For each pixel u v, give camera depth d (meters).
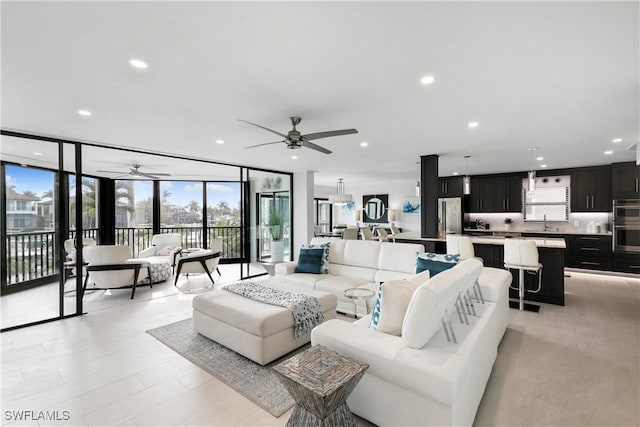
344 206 11.33
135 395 2.14
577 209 6.58
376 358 1.71
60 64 1.99
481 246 4.89
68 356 2.71
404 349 1.73
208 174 7.12
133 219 7.28
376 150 4.82
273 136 3.81
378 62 2.01
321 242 4.80
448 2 1.42
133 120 3.16
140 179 7.21
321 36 1.71
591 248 6.21
